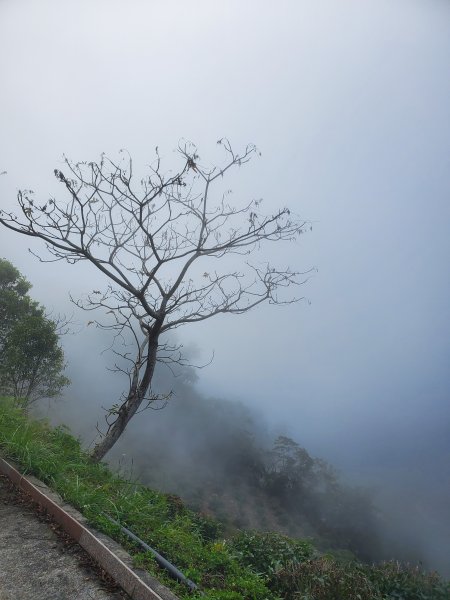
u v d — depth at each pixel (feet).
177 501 20.16
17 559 10.52
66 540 11.63
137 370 26.91
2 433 17.92
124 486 18.03
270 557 16.11
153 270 25.82
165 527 14.28
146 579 10.10
